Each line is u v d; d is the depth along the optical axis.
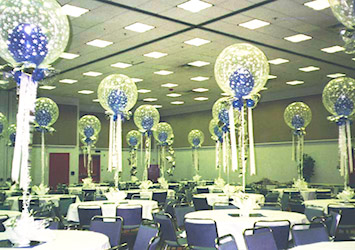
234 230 4.78
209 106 20.58
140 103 20.22
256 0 7.72
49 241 3.53
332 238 5.06
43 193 9.37
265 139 18.06
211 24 9.02
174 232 5.30
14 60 3.78
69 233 3.92
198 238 4.83
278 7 8.08
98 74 13.63
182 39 10.03
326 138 16.02
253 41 10.31
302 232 3.90
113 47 10.60
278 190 11.18
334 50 11.17
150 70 13.20
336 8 3.96
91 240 3.59
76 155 18.56
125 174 21.66
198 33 9.59
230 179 19.14
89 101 19.48
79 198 9.80
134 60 11.91
